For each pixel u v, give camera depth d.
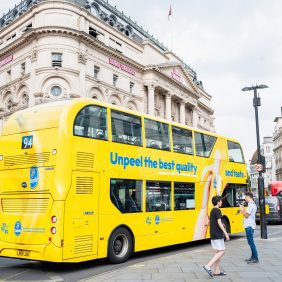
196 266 10.55
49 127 10.58
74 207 10.23
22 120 11.22
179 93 63.28
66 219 9.98
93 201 10.80
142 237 12.53
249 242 11.05
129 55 53.09
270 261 11.25
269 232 21.67
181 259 11.77
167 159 14.12
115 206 11.56
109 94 47.78
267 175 124.38
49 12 42.53
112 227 11.41
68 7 42.84
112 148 11.71
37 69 41.62
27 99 44.06
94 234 10.76
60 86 41.50
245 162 19.66
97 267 11.31
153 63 57.06
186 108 70.25
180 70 63.50
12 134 11.30
